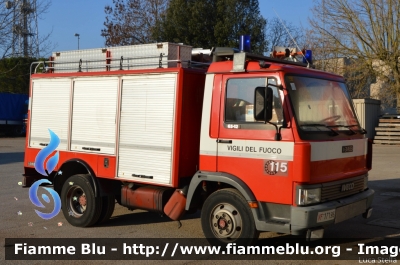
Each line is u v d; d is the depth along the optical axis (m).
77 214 8.14
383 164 16.36
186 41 30.34
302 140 5.72
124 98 7.46
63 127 8.32
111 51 8.08
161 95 6.99
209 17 30.27
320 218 5.71
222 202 6.39
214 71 6.50
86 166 7.90
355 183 6.60
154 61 7.41
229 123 6.29
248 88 6.17
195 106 6.95
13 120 35.47
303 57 7.44
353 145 6.53
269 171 5.91
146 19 38.88
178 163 6.77
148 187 7.38
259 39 30.20
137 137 7.26
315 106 6.21
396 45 25.48
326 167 5.95
